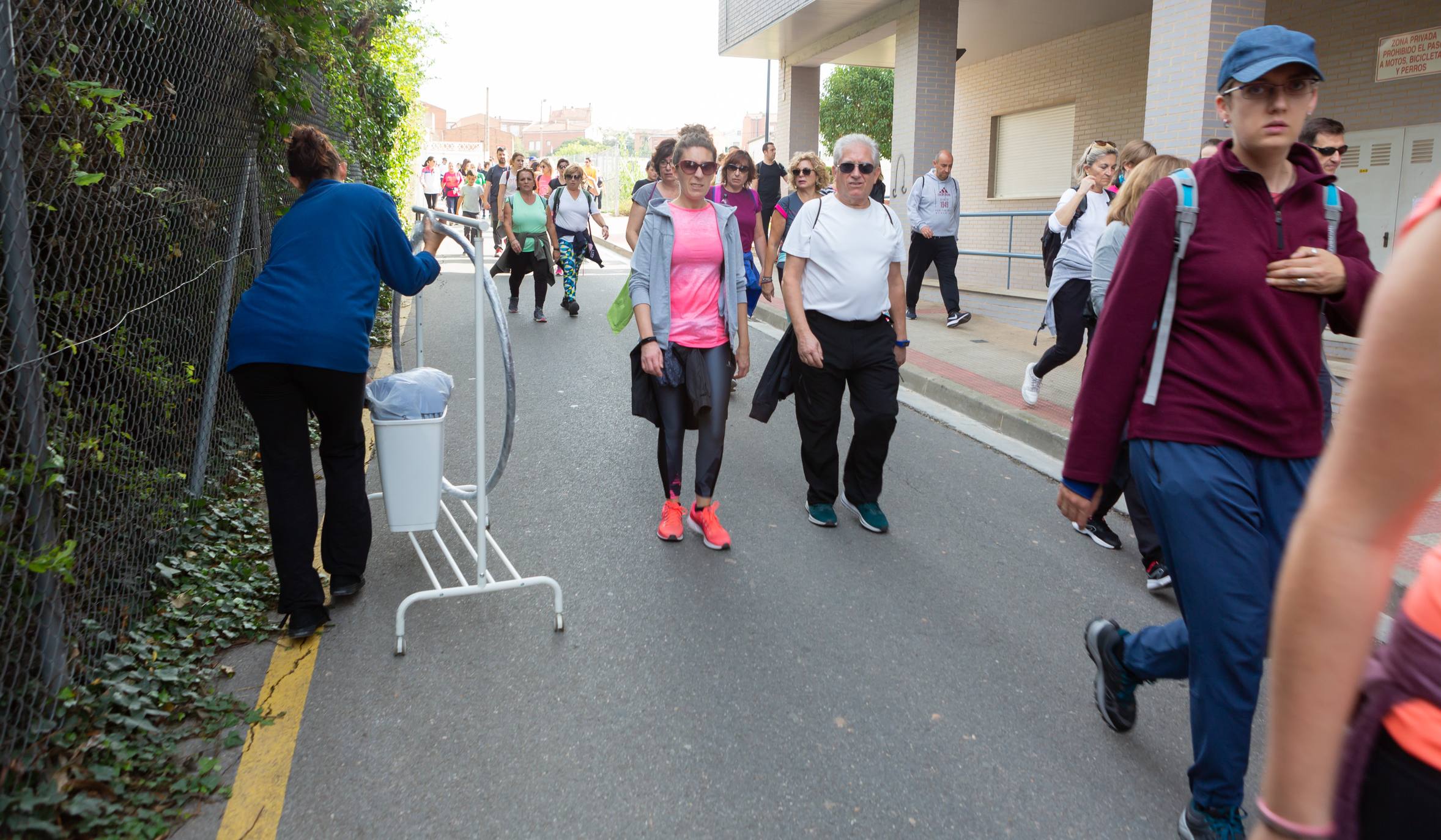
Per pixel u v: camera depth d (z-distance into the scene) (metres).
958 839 2.92
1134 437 2.85
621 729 3.45
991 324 12.04
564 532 5.29
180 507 4.66
